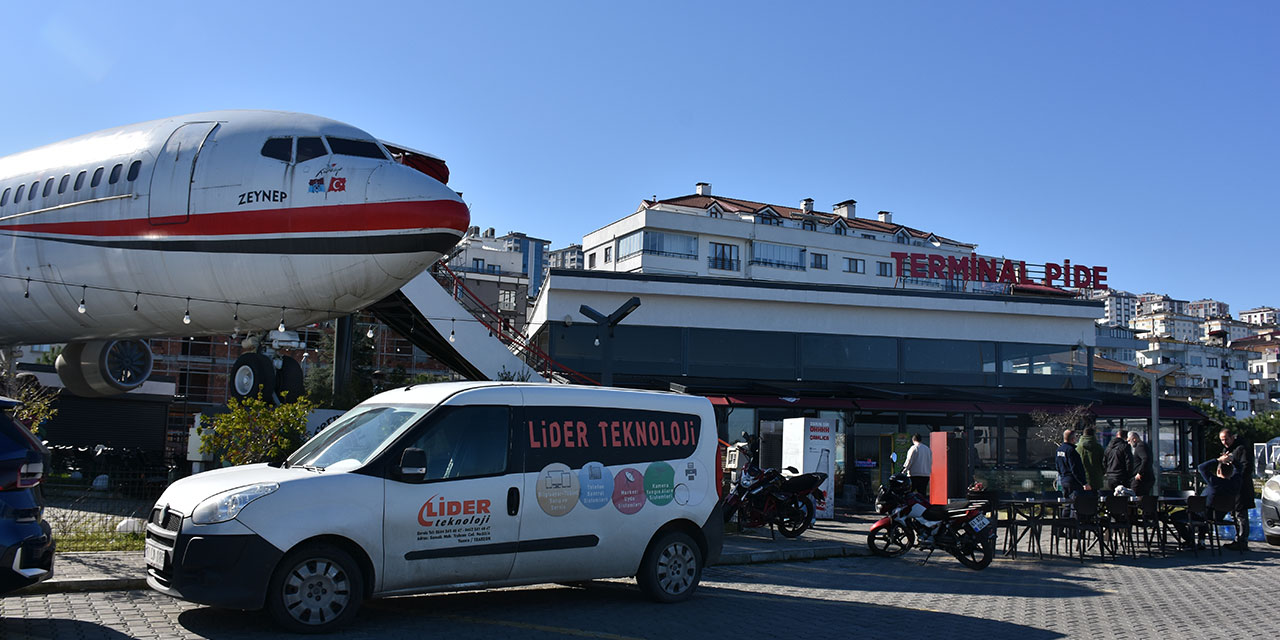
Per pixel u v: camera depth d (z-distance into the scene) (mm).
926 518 12961
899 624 8391
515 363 22938
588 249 72000
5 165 17438
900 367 28391
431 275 22219
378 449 7770
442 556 7730
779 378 27312
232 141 14617
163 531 7289
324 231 14047
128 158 15125
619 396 9031
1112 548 14055
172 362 48344
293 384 16109
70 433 22953
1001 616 8945
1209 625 8727
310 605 7168
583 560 8477
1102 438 28234
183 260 14516
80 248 15305
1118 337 104750
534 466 8305
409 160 19031
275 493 7152
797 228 72125
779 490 15055
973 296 28938
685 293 26609
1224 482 14766
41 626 7008
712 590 9992
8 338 18453
